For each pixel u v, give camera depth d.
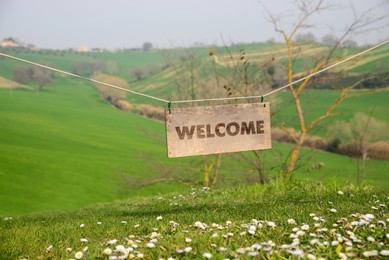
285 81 24.64
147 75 107.94
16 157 52.16
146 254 4.38
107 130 73.50
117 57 174.12
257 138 6.66
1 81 124.06
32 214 13.86
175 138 6.38
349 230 4.88
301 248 4.12
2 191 42.09
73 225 7.65
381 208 6.59
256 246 4.04
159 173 32.31
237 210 7.55
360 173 28.58
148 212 9.24
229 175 26.55
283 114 33.06
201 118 6.46
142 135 70.19
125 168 50.72
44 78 124.25
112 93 97.00
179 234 5.19
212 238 4.71
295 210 6.89
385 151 32.84
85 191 43.59
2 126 70.25
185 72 28.22
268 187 11.37
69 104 98.69
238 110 6.59
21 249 5.30
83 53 184.88
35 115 83.38
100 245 4.96
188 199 11.51
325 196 8.96
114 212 10.14
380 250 3.98
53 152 57.06
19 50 174.00
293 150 21.53
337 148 39.34
